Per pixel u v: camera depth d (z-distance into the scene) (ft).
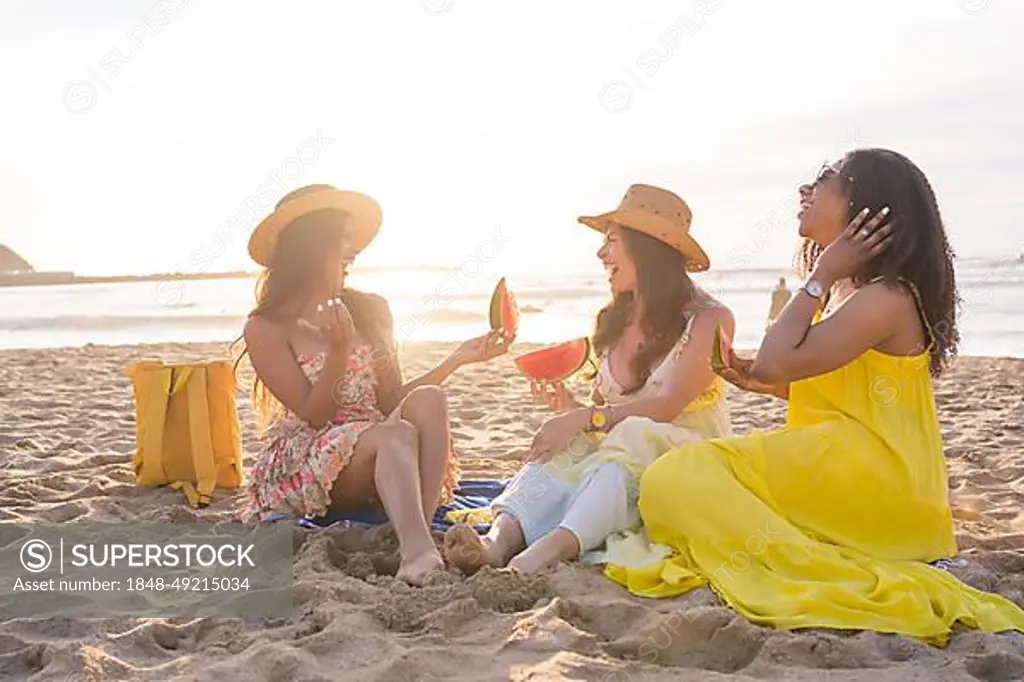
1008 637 10.18
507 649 9.82
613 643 10.07
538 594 11.25
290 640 10.16
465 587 11.12
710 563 11.33
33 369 40.42
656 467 11.80
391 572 12.69
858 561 11.32
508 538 12.64
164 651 10.19
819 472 11.57
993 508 16.30
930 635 10.27
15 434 23.25
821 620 10.33
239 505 16.35
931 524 11.92
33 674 9.69
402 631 10.50
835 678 9.15
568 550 12.17
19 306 130.41
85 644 10.09
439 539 13.44
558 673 9.16
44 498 16.93
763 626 10.40
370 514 14.39
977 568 12.16
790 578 10.98
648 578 11.43
